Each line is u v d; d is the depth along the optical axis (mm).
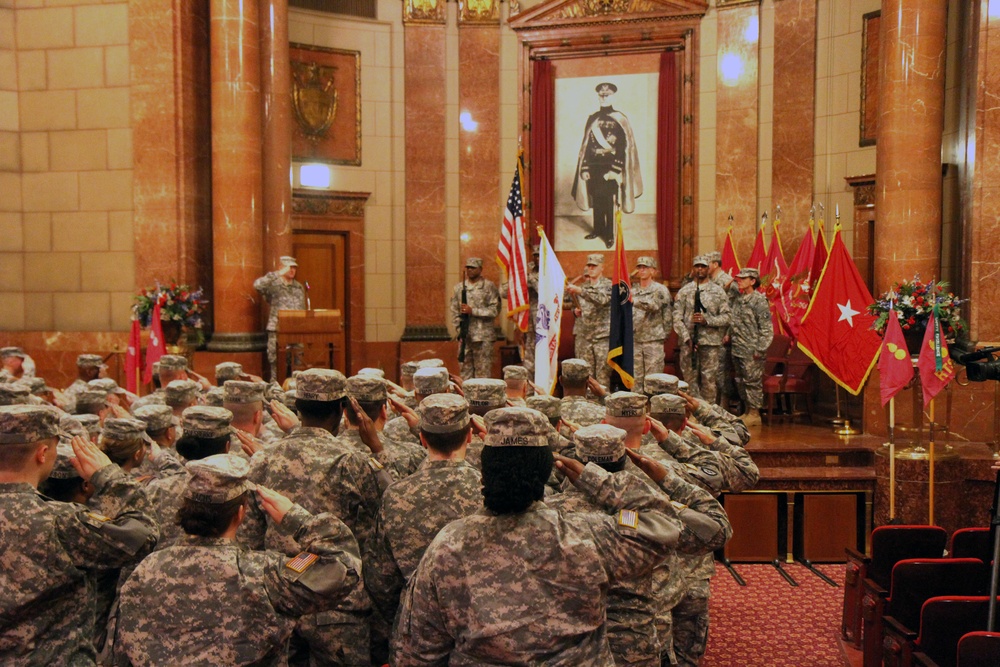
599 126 13219
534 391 6520
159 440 4773
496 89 13375
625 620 3459
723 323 9836
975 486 7906
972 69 8617
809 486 7934
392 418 5395
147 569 2645
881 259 9078
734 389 10680
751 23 12375
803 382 10234
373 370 5301
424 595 2508
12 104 11492
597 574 2465
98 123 11312
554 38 13250
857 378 8766
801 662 5492
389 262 13508
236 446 4484
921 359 7242
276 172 11227
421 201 13414
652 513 2656
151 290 10500
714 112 12727
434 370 4754
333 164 13133
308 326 10211
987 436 8648
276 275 10625
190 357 10500
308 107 12875
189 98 11211
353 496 3754
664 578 4012
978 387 8648
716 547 3191
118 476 3254
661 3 12836
